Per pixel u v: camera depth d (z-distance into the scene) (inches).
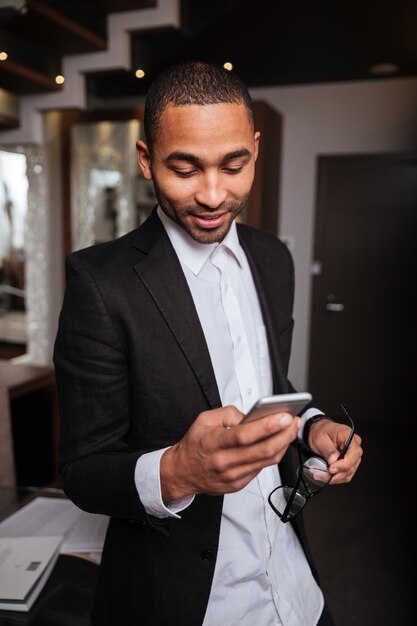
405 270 166.2
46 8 90.4
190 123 23.4
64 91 115.6
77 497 27.1
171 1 102.1
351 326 172.4
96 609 32.7
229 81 23.9
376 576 88.4
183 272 30.0
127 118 156.9
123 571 30.7
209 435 20.6
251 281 34.7
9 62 99.7
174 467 22.6
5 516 50.6
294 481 33.9
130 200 161.2
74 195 166.7
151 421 28.5
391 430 165.0
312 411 34.1
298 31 119.7
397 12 107.9
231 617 30.3
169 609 29.0
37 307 183.9
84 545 43.6
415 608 79.9
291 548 33.5
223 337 31.2
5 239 187.2
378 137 162.9
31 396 96.1
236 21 114.3
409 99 159.0
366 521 107.7
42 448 98.0
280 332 35.5
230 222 26.9
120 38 107.7
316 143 168.2
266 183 153.9
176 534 29.2
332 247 171.3
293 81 162.2
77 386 28.1
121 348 28.1
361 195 166.7
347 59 140.0
